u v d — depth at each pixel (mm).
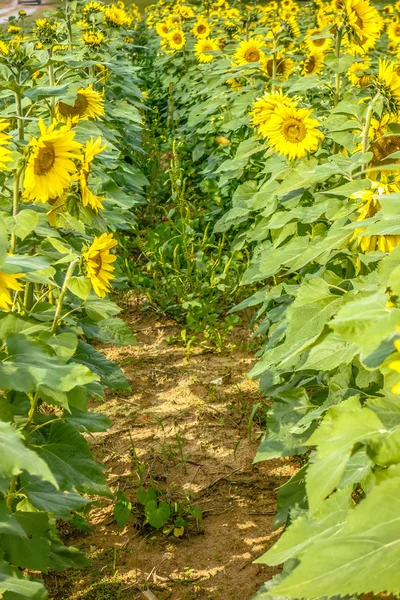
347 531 1229
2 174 2912
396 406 1526
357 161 2965
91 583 3082
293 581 1186
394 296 1809
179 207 7070
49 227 2910
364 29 4418
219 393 4594
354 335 1411
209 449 4023
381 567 1155
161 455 3957
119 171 6582
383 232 1782
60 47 6699
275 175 4086
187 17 11766
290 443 2980
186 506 3559
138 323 5602
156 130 10352
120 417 4344
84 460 2529
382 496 1242
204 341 5289
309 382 3238
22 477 2453
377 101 3201
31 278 2379
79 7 8281
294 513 2348
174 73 11094
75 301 3361
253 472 3826
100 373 3141
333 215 3004
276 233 4141
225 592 3029
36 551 2396
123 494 3475
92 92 3961
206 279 5988
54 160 2686
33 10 31984
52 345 2314
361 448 1405
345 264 3242
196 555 3248
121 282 5375
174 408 4438
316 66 6211
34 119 2914
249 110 6449
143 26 18766
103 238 2516
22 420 2621
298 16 12711
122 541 3338
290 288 3475
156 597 2967
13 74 3502
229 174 5980
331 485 1374
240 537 3355
